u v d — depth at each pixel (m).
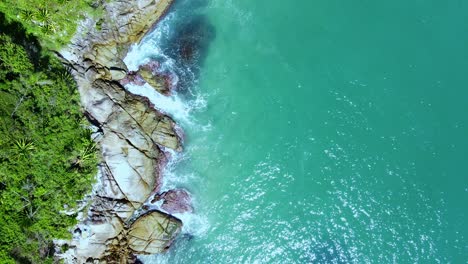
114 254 33.91
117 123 34.59
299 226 36.78
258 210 37.06
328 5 41.66
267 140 38.28
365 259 36.38
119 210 34.06
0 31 30.80
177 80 38.12
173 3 38.53
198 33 39.09
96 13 34.53
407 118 38.78
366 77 39.72
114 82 36.12
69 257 32.59
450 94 39.47
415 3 41.25
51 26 32.94
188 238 36.69
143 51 37.59
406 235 36.69
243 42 40.06
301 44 40.50
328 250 36.50
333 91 39.38
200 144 38.09
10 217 29.14
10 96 29.64
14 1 31.39
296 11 41.28
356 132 38.41
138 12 36.66
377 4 41.50
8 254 28.84
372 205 37.12
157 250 35.09
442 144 38.22
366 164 37.78
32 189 30.28
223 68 39.38
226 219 37.03
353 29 41.09
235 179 37.66
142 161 34.81
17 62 29.98
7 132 28.98
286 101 39.12
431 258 36.31
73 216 32.34
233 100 39.03
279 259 36.28
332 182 37.44
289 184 37.41
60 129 31.92
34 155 30.33
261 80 39.50
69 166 32.38
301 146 38.12
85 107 34.22
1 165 28.62
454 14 41.59
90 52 35.19
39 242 30.83
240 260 36.31
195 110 38.41
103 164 33.97
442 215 36.97
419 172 37.66
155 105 37.31
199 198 37.22
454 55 40.47
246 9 40.53
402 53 40.47
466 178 37.56
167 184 36.91
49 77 32.03
